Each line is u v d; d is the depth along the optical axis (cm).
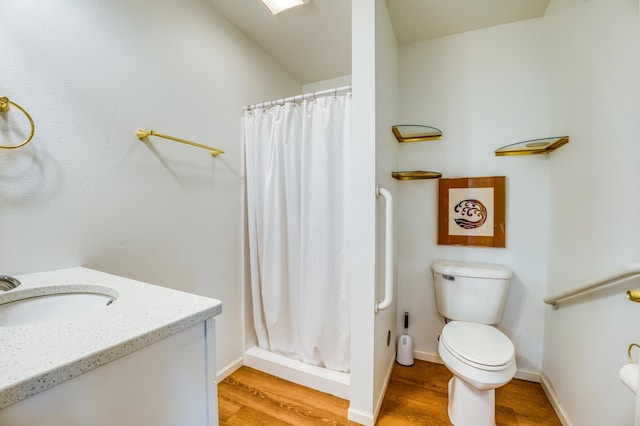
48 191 98
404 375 183
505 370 122
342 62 229
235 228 186
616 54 105
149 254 133
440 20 176
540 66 172
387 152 163
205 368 72
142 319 62
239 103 188
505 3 161
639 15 90
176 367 65
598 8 118
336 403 154
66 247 103
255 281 189
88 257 110
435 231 198
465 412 135
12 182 90
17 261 91
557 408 146
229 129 180
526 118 176
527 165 176
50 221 99
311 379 167
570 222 140
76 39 105
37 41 95
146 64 131
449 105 193
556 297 139
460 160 191
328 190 162
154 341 58
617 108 105
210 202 167
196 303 73
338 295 165
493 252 184
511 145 163
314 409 149
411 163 203
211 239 168
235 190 185
